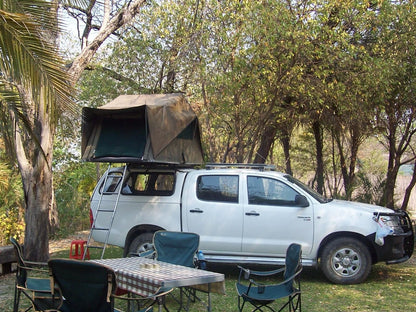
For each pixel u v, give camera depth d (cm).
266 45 939
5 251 830
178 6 1150
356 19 1017
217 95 1050
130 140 779
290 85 1028
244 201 789
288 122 1275
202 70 1041
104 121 810
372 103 1204
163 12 1165
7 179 1206
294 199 785
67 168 1775
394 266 938
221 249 784
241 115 1104
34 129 889
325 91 1023
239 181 802
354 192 1527
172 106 812
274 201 787
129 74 1295
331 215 767
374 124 1373
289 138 1684
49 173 902
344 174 1551
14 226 1247
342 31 992
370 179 1667
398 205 1700
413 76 1187
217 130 1291
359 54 1062
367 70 1012
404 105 1301
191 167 922
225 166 844
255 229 777
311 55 972
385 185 1478
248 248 777
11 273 858
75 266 376
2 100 613
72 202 1585
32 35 536
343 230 761
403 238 781
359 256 759
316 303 651
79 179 1781
